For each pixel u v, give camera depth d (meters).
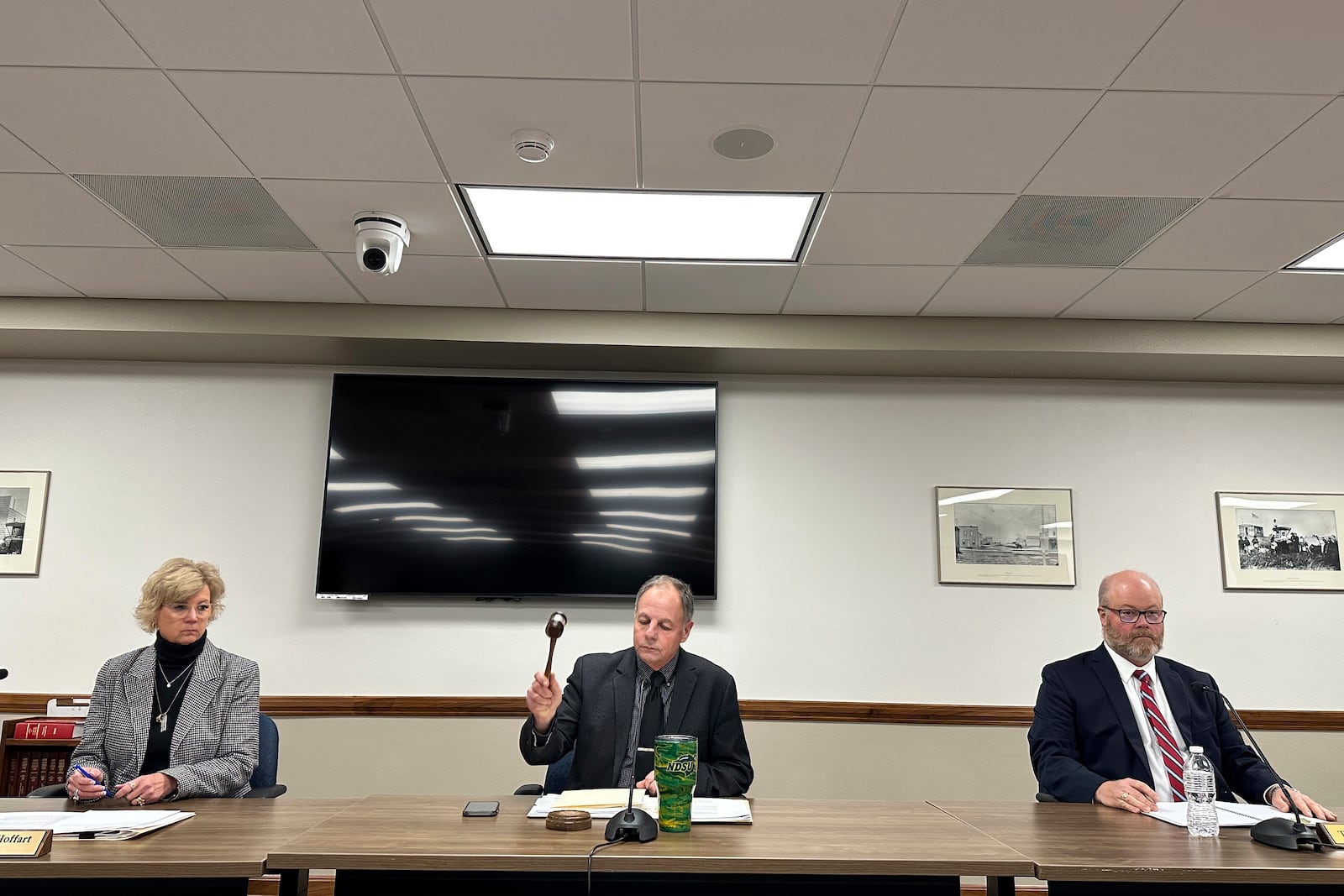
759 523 4.45
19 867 1.63
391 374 4.54
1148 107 2.60
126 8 2.23
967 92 2.54
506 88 2.55
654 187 3.10
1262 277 3.74
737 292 3.98
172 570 2.71
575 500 4.33
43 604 4.26
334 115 2.69
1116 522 4.46
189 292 4.03
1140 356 4.23
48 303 4.09
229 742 2.63
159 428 4.41
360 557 4.23
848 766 4.25
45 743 3.78
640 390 4.43
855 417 4.55
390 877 1.80
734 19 2.26
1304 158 2.85
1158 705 2.83
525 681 4.27
